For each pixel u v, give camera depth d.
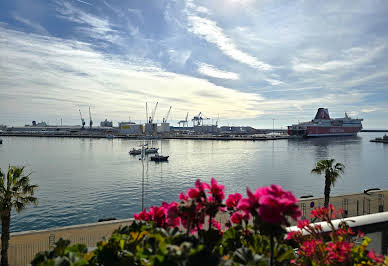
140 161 97.94
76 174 71.56
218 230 2.70
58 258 1.89
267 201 1.85
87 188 54.97
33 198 16.28
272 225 1.90
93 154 119.88
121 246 2.25
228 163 92.19
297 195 50.66
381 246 3.16
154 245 2.15
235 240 2.64
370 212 24.17
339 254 2.33
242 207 2.09
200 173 73.19
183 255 1.78
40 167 83.25
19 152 126.69
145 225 2.50
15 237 19.05
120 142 199.38
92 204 43.47
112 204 43.62
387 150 128.50
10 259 15.91
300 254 2.61
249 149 142.75
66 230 20.03
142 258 2.00
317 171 25.19
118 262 2.15
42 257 2.09
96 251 2.20
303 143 178.88
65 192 51.34
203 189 2.42
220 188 2.43
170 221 2.43
